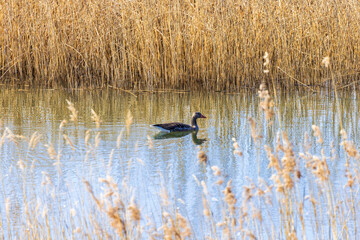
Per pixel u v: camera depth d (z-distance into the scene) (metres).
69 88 23.95
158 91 23.30
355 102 20.45
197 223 9.23
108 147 13.95
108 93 22.84
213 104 20.61
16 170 11.98
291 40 23.84
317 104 20.30
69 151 13.48
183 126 16.27
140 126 16.64
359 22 23.42
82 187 10.95
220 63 23.53
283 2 23.86
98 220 8.45
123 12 23.95
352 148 7.48
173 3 23.73
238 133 16.02
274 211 9.71
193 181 11.55
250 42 23.53
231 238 6.98
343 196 10.16
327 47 23.61
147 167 12.49
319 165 6.98
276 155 7.14
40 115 17.98
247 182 11.41
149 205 10.05
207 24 23.64
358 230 8.76
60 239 8.32
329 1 23.62
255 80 23.97
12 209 9.83
